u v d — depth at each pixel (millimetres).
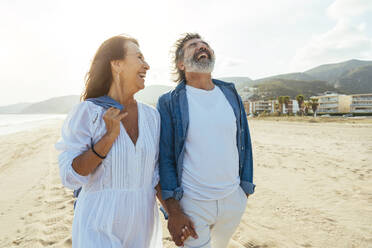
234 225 2041
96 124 1556
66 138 1533
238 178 2061
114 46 1698
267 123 29609
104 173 1565
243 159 2098
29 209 4523
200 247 1866
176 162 1885
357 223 3613
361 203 4340
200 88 2035
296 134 15539
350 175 6051
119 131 1479
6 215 4289
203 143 1846
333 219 3756
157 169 1937
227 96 2086
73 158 1484
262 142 12070
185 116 1879
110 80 1736
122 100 1729
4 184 6266
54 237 3447
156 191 2072
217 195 1862
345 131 16766
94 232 1536
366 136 13523
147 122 1811
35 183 6242
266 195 4820
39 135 19984
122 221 1586
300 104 74688
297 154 8789
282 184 5484
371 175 6000
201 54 1961
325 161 7613
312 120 33656
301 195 4793
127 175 1598
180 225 1787
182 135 1862
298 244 3092
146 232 1729
